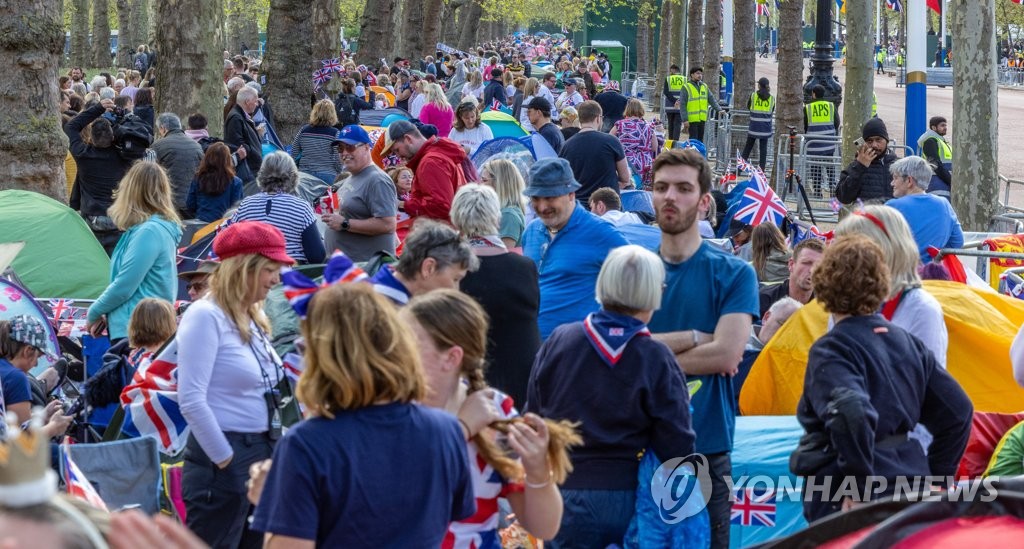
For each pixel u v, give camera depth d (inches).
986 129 1032.8
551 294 514.9
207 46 1369.3
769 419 437.7
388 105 2317.9
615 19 5132.9
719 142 1943.9
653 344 351.6
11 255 484.7
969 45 1024.9
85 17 4579.2
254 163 1110.4
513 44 6722.4
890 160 962.1
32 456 159.2
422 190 737.0
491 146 1143.0
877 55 6879.9
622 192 994.1
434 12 4104.3
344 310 235.9
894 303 389.1
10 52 911.0
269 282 397.1
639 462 351.9
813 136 1470.2
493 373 468.4
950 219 716.7
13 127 915.4
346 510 233.9
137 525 179.9
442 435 245.8
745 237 844.0
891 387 337.1
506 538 343.6
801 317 468.1
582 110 994.7
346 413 237.5
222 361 389.7
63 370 612.4
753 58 2222.0
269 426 398.0
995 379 458.9
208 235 792.9
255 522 237.9
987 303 477.4
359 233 712.4
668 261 400.5
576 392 351.6
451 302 286.4
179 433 427.2
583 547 352.5
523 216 619.5
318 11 2374.5
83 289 799.1
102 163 917.8
